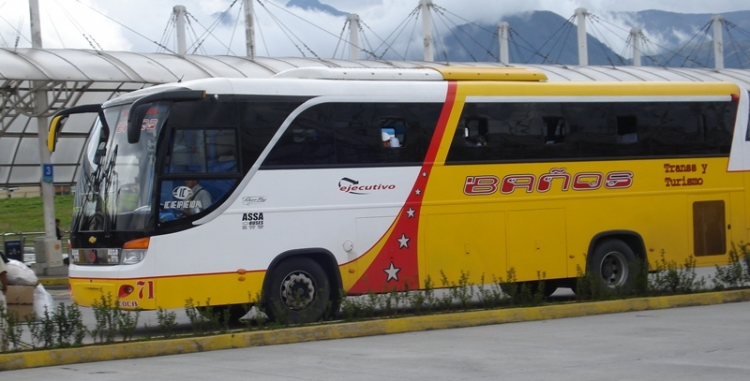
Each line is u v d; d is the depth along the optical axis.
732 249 17.39
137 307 12.98
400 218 14.74
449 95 15.26
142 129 13.48
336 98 14.44
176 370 10.09
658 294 16.17
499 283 15.43
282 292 13.92
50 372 10.15
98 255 13.48
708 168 17.33
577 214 16.16
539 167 15.88
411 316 13.64
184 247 13.23
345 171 14.39
